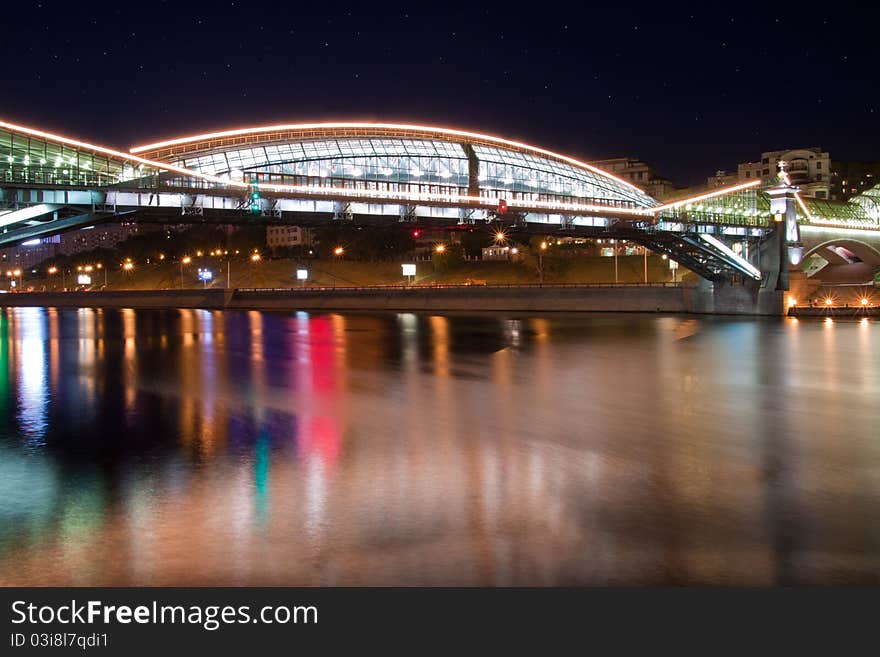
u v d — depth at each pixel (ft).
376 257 488.85
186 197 164.86
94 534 40.75
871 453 59.31
